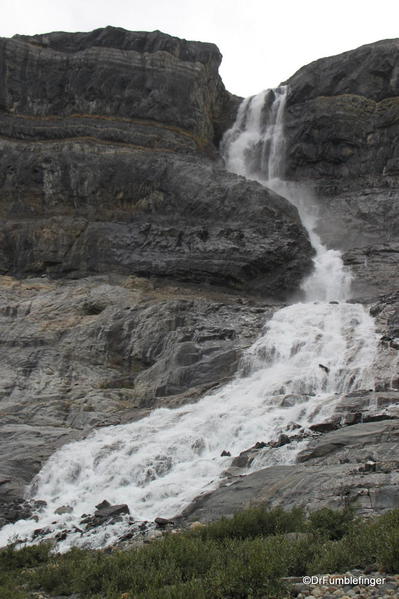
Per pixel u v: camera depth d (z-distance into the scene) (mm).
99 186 40312
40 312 32969
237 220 38062
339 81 47031
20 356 30406
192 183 39812
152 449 21719
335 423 20578
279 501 16250
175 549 12898
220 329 29703
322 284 36281
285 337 28484
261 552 12039
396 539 11578
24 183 40406
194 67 46156
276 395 24312
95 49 45000
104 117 44000
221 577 11344
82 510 19281
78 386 29031
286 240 36594
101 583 12312
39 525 18312
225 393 25625
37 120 43656
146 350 30000
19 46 44562
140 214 39812
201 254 35906
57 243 37094
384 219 40344
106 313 32094
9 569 14391
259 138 48219
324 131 45719
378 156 44219
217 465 19922
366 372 24312
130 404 27250
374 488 15461
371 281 35250
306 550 12281
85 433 23797
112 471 21094
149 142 43188
